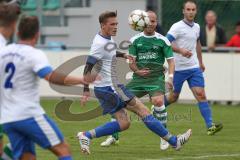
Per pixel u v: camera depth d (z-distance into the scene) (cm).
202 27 5131
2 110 2012
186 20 3581
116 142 3197
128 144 3234
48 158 2825
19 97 1988
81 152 2983
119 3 5325
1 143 2253
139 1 5272
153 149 3078
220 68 5022
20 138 2019
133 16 3064
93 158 2825
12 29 2167
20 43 2027
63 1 5572
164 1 5269
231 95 5028
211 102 5081
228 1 5247
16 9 2166
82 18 5534
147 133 3628
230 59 5006
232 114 4506
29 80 1991
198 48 3644
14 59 1986
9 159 2117
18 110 1980
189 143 3262
